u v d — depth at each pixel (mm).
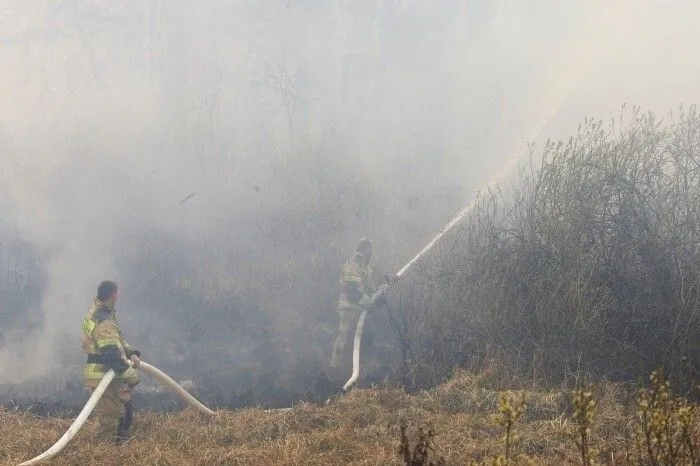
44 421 6418
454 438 5543
